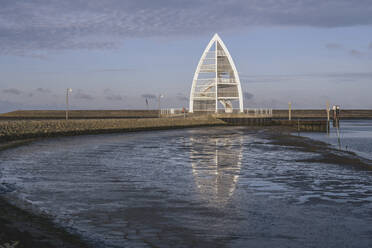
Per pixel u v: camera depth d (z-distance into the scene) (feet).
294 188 43.42
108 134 167.32
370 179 50.08
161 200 36.65
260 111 309.01
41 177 49.26
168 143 114.32
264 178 50.42
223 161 69.67
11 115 577.43
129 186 43.86
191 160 70.90
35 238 23.65
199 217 30.60
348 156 80.64
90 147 97.30
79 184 44.68
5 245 21.56
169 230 27.09
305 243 24.63
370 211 32.94
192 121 272.72
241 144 111.96
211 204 35.14
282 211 32.76
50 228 26.27
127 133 177.47
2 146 94.22
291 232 26.86
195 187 43.60
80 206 33.78
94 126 184.65
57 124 160.35
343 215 31.53
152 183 45.98
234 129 229.45
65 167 59.36
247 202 36.09
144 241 24.62
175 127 241.14
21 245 21.99
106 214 31.19
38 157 72.79
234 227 27.94
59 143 109.81
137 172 55.01
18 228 25.48
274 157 76.95
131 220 29.53
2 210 30.40
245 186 44.47
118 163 65.36
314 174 54.19
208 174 53.67
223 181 47.85
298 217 30.81
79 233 25.71
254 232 26.78
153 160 70.38
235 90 305.73
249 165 64.03
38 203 34.37
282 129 239.71
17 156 73.92
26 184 43.91
